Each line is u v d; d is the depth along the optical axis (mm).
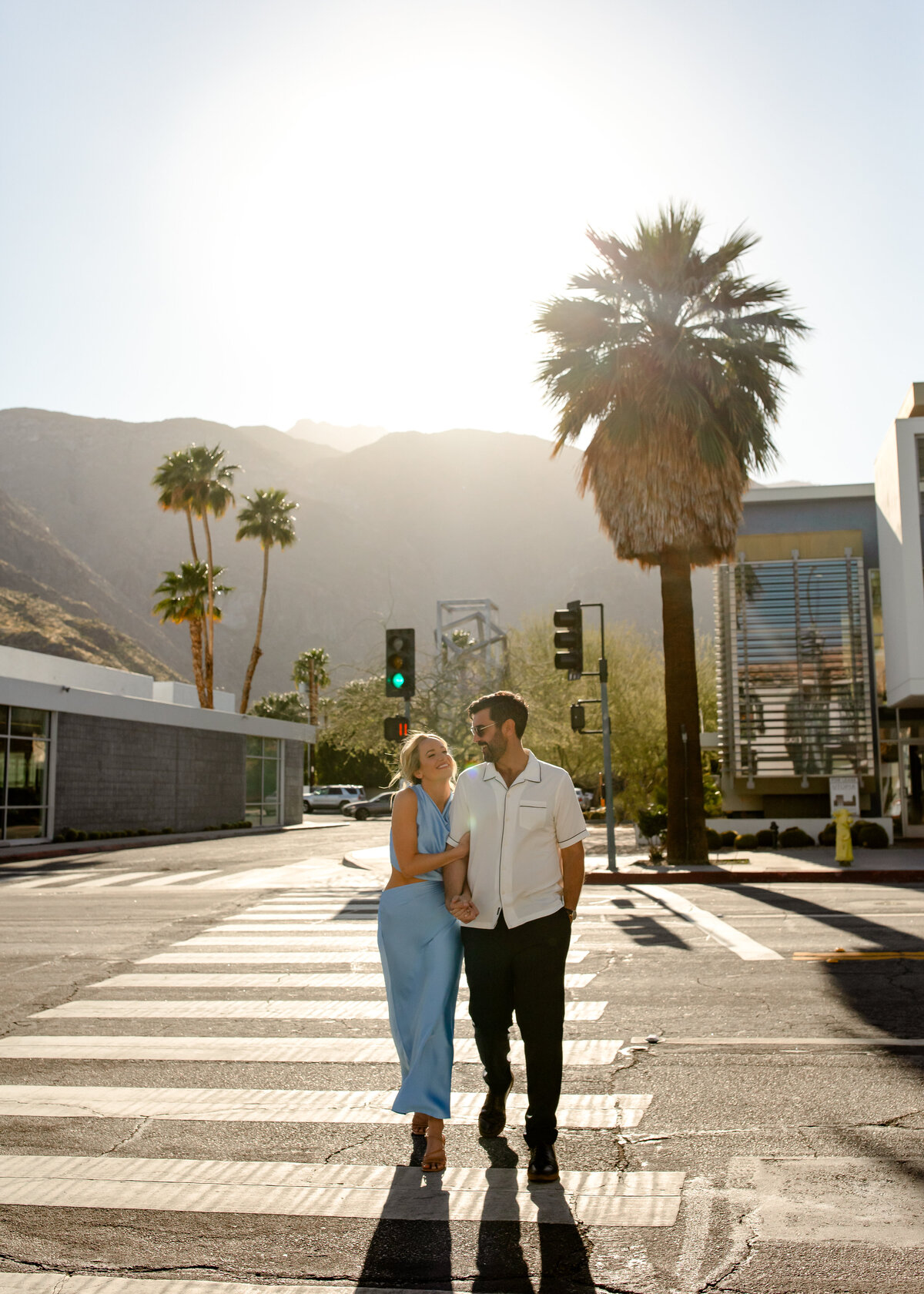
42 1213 4121
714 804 28000
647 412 19469
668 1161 4570
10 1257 3738
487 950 4555
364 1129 5098
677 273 20078
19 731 30453
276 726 48750
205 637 57688
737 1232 3840
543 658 40031
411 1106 4484
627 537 20188
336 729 37594
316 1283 3533
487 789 4637
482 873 4590
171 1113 5355
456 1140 4934
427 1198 4234
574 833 4617
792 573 26781
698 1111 5203
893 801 26547
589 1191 4266
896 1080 5602
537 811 4570
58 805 32125
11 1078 5988
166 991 8352
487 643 36844
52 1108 5449
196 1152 4801
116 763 35594
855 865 18562
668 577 20328
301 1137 4992
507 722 4668
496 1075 4867
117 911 13898
